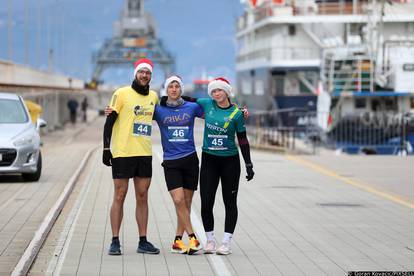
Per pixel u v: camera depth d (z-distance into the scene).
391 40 47.34
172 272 11.52
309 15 54.34
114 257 12.49
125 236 14.38
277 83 56.09
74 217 16.50
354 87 44.62
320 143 44.06
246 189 22.12
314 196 20.69
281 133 46.75
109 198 19.53
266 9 58.56
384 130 41.25
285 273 11.58
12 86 42.59
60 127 65.19
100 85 150.75
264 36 60.97
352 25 54.78
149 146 12.65
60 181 23.22
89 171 26.36
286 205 18.94
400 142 40.88
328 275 11.47
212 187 12.91
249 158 12.95
